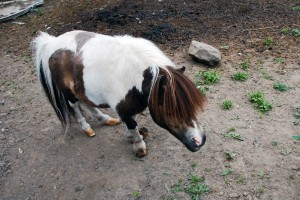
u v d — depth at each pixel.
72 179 1.96
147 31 3.18
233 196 1.71
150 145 2.06
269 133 2.02
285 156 1.88
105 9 3.70
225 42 2.90
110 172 1.95
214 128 2.10
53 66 1.87
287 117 2.12
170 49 2.92
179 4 3.57
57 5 4.03
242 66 2.58
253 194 1.71
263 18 3.14
